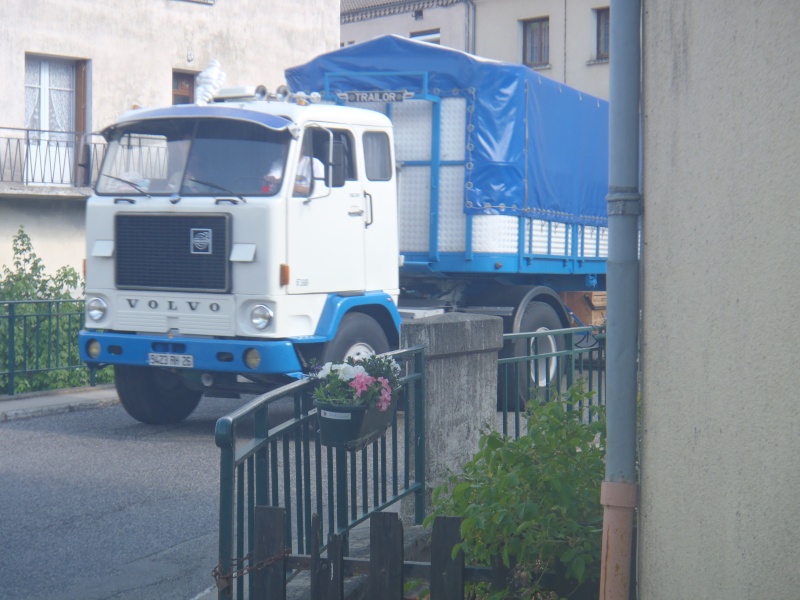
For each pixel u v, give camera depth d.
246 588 9.29
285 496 8.59
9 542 12.20
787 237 5.11
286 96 19.23
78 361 24.77
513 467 7.91
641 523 6.51
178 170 18.23
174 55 42.47
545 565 7.45
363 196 19.17
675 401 6.08
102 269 18.66
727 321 5.55
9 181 37.44
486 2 66.12
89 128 39.97
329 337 18.08
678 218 6.06
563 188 24.44
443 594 7.19
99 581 10.81
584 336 14.55
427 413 11.62
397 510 12.28
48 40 38.59
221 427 7.17
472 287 23.25
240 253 17.47
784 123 5.13
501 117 21.94
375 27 71.88
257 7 45.31
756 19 5.34
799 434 5.05
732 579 5.52
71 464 16.47
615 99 6.69
